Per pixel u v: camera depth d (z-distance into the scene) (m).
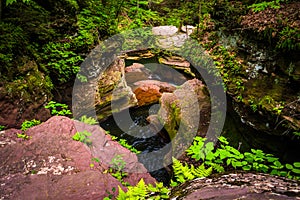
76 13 5.82
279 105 3.57
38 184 3.05
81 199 2.95
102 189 3.12
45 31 4.99
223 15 4.94
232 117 4.36
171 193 2.10
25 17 4.91
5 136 3.68
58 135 3.92
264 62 4.01
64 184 3.11
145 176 3.90
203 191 1.83
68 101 5.05
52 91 4.93
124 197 2.34
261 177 1.94
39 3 5.30
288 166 2.66
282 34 3.69
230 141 4.21
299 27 3.62
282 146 3.54
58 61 4.96
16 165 3.28
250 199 1.58
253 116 3.90
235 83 4.32
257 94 3.92
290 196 1.57
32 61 4.58
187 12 8.29
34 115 4.36
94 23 5.93
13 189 2.94
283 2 4.25
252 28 4.18
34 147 3.62
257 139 3.85
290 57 3.63
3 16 4.74
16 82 4.18
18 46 4.42
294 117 3.37
